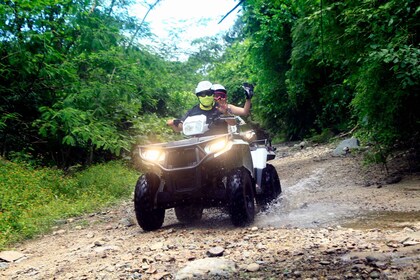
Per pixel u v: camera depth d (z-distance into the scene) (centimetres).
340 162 1184
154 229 603
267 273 342
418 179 799
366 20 820
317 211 616
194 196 563
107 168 1166
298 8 1705
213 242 484
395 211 569
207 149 561
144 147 588
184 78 1858
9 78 1182
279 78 2461
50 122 1073
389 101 842
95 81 1261
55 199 891
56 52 1165
